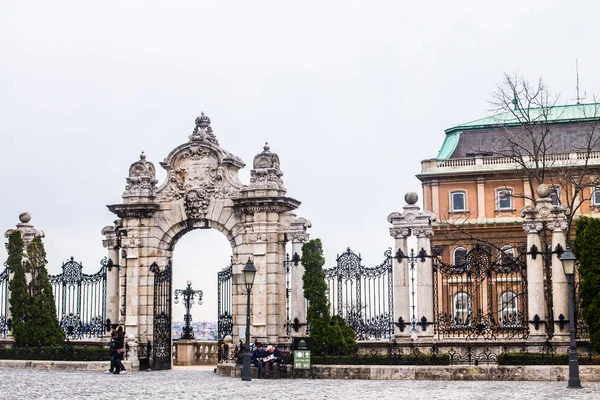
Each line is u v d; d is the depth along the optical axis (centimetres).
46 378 3516
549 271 3662
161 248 4197
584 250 3484
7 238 4603
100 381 3397
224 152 4141
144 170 4259
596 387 3041
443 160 7131
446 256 6431
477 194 6988
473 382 3294
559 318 3591
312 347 3644
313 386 3184
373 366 3519
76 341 4391
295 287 3934
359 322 3834
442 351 3656
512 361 3434
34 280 4369
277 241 4009
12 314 4338
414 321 3741
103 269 4400
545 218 3681
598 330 3381
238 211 4069
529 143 6831
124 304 4200
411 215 3803
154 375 3791
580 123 6912
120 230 4244
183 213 4169
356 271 3859
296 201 4088
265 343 3916
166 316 4219
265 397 2759
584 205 6562
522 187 6844
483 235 6619
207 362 4781
